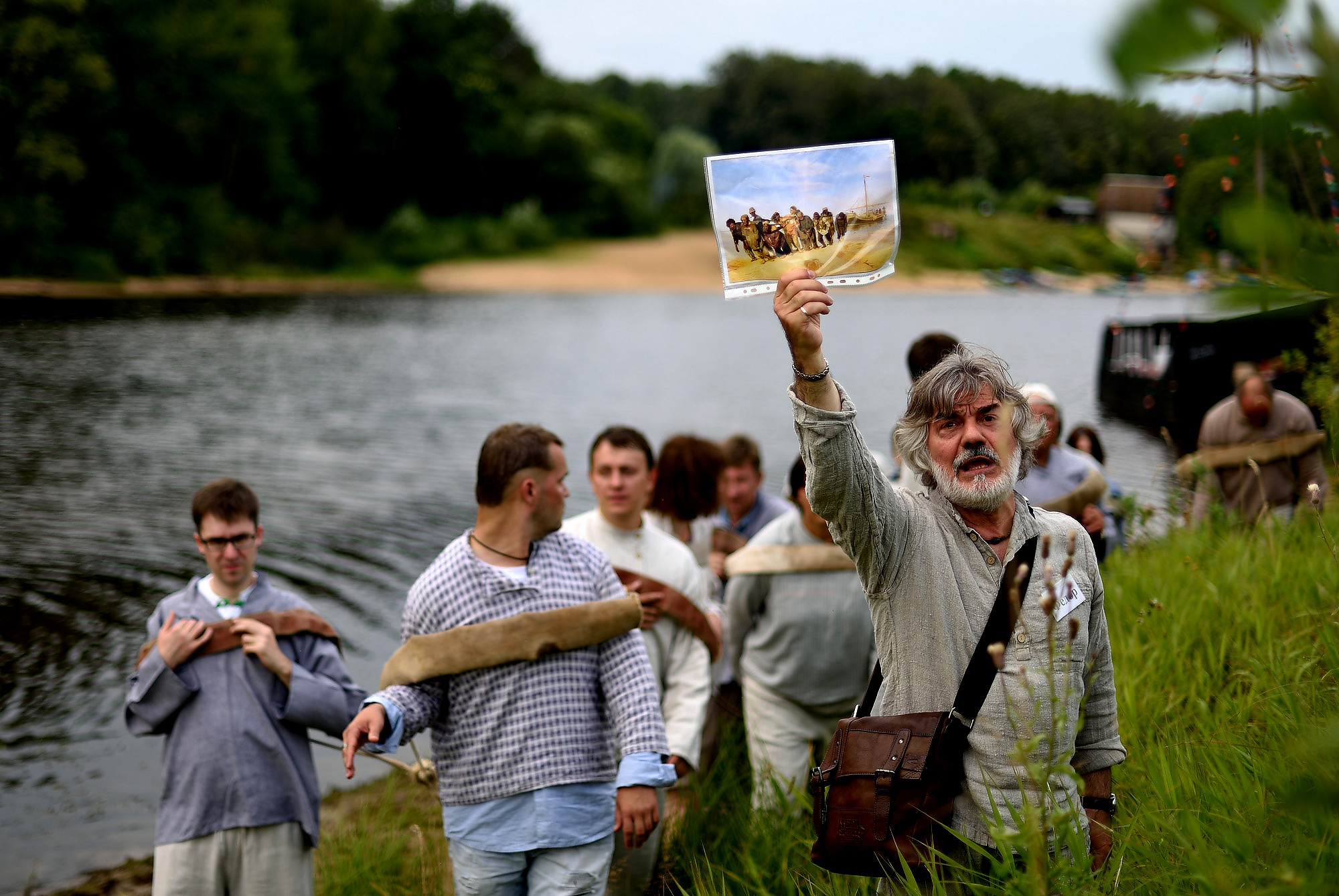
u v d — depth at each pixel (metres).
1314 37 0.59
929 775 2.18
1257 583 4.21
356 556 10.46
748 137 133.62
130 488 13.10
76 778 5.73
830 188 2.25
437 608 3.07
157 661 3.48
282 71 66.19
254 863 3.45
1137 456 13.89
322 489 13.59
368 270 72.31
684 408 22.89
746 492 5.46
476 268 80.62
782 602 4.18
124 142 52.44
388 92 87.75
